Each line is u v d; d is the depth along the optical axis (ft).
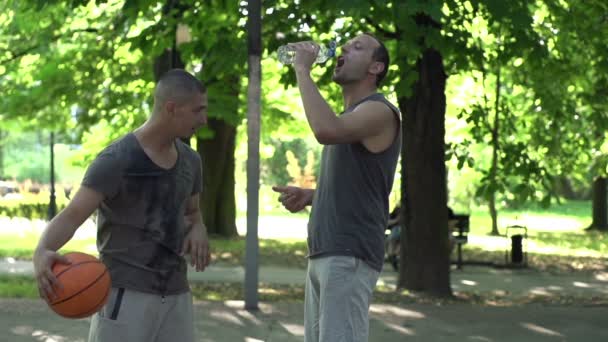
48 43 68.54
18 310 36.70
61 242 14.71
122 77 68.80
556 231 121.19
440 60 46.14
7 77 77.66
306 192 17.61
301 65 15.76
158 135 15.28
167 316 15.84
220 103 54.13
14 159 240.94
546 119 55.72
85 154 89.20
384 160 15.93
